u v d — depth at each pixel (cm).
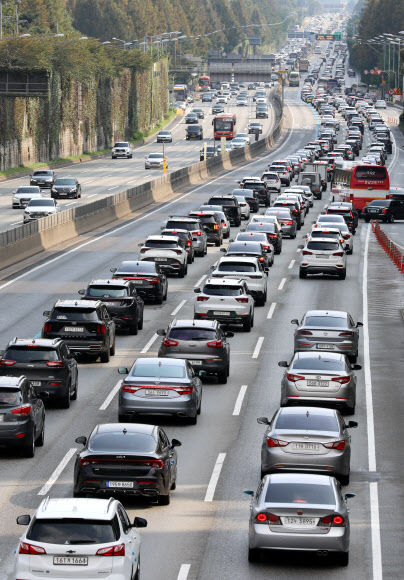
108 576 4050
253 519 4797
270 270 16350
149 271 12950
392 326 12181
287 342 11094
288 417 6291
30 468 6625
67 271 15300
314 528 4728
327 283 15238
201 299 11381
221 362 9075
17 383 6925
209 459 6931
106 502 4312
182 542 5334
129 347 10612
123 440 5741
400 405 8644
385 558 5159
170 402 7431
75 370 8512
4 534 5369
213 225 18625
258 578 4834
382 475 6719
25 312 12162
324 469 6088
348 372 8019
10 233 16075
